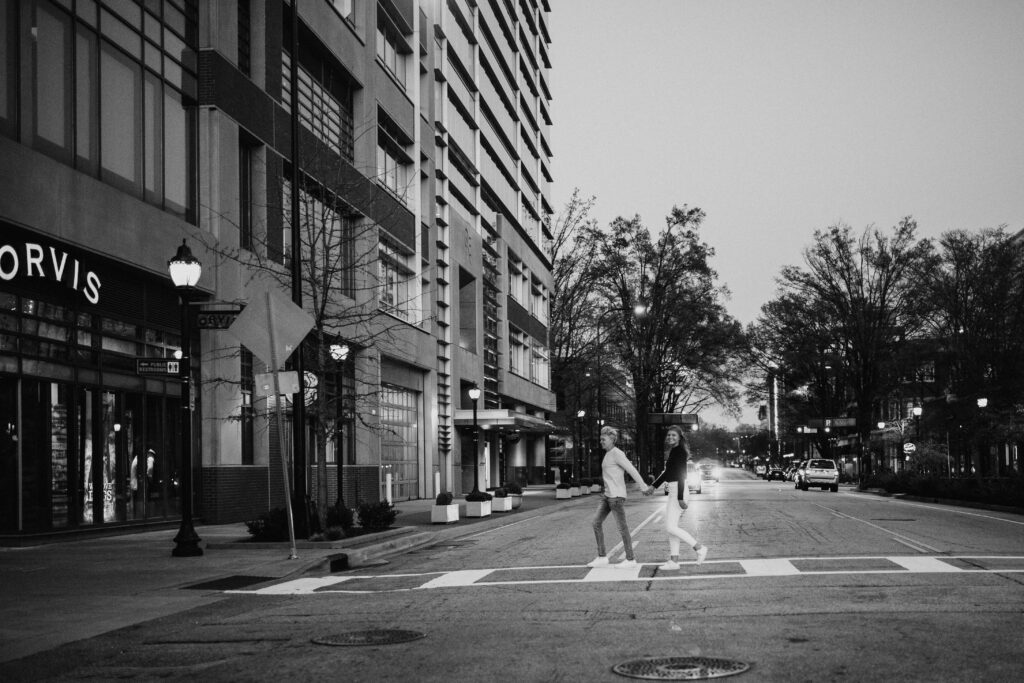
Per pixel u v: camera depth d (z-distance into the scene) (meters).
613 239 74.62
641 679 7.29
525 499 48.12
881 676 7.18
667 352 77.12
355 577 15.16
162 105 24.98
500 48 68.88
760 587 12.23
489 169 65.56
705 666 7.65
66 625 10.80
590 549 18.56
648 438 79.06
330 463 34.88
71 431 21.42
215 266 26.20
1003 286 49.34
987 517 28.44
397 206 42.69
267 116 29.80
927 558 15.39
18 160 18.64
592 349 76.38
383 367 41.69
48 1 20.48
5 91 19.02
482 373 57.75
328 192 30.11
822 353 76.69
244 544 18.56
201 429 26.55
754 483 96.62
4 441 19.62
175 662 8.69
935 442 62.19
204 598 12.88
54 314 20.92
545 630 9.58
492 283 62.66
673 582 12.98
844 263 69.31
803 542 18.67
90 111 21.86
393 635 9.58
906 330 63.75
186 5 26.45
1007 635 8.68
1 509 19.66
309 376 21.88
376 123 39.84
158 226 23.59
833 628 9.19
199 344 26.59
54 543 20.44
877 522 24.88
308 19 32.97
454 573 15.23
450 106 53.75
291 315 16.44
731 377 80.19
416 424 47.44
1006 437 49.44
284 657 8.70
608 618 10.18
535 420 58.09
